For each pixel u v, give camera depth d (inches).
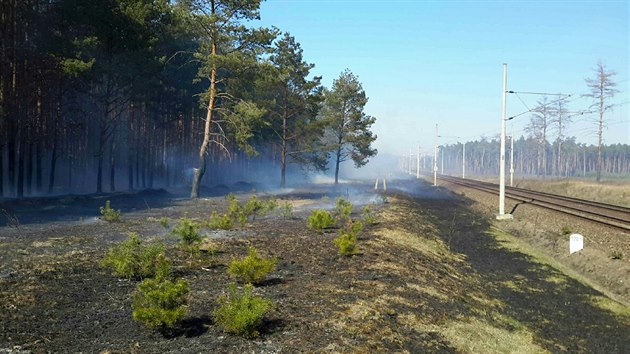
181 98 2025.1
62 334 293.3
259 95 2026.3
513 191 1994.3
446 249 772.0
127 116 2011.6
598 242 795.4
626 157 6742.1
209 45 1462.8
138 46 1432.1
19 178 1295.5
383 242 681.6
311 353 279.0
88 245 576.4
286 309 358.0
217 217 768.3
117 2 1371.8
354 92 2444.6
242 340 295.6
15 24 1262.3
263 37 1428.4
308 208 1159.0
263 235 700.0
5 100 1223.5
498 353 338.0
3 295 356.8
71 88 1503.4
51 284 396.2
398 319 358.9
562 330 432.8
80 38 1285.7
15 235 637.3
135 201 1245.7
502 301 508.1
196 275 450.3
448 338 340.8
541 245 884.0
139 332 303.1
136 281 420.8
